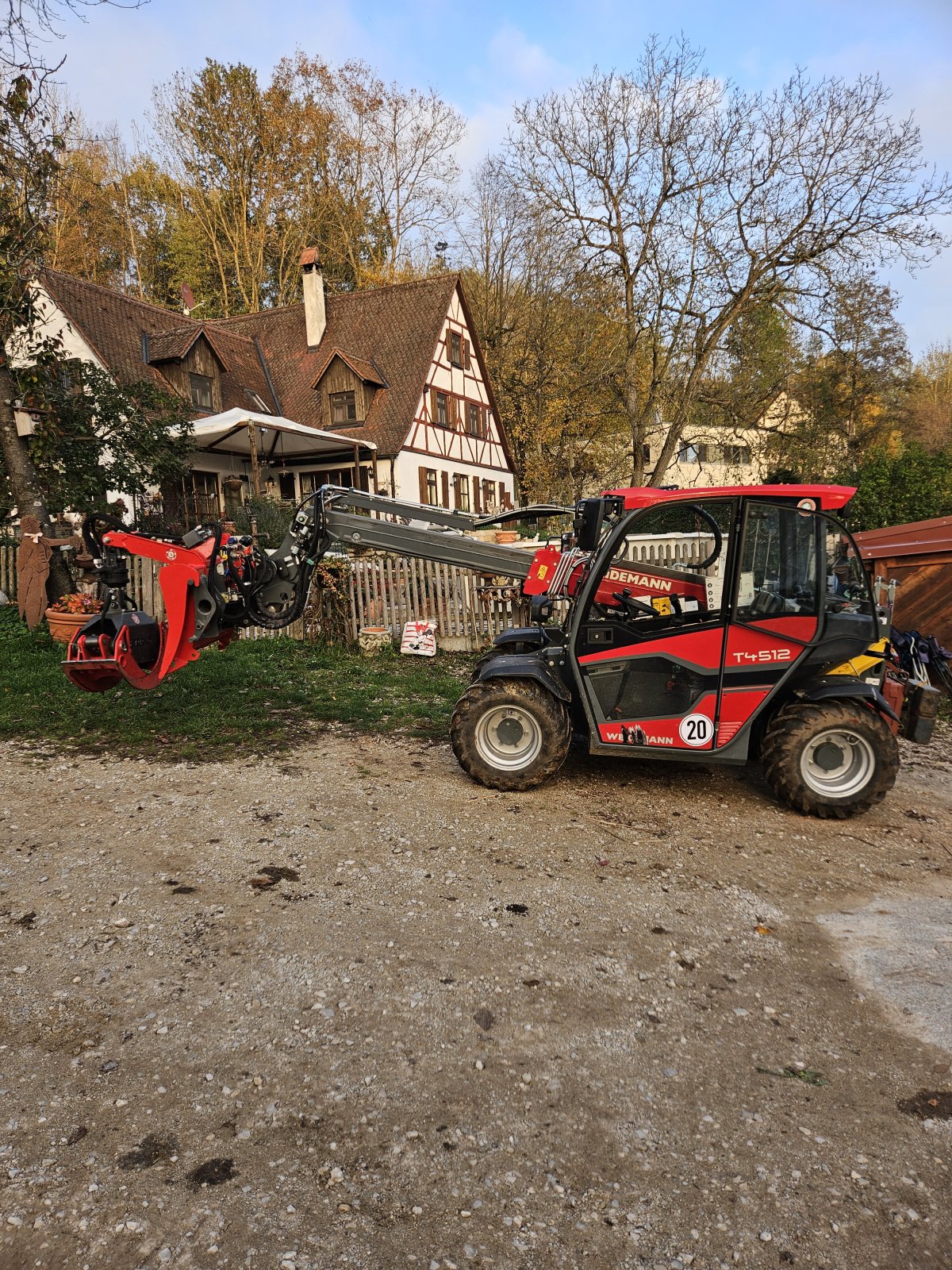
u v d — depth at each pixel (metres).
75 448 12.55
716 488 5.09
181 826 4.71
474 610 10.70
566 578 5.62
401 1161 2.34
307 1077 2.67
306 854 4.38
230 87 35.44
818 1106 2.64
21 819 4.76
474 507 30.05
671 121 24.12
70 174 17.52
